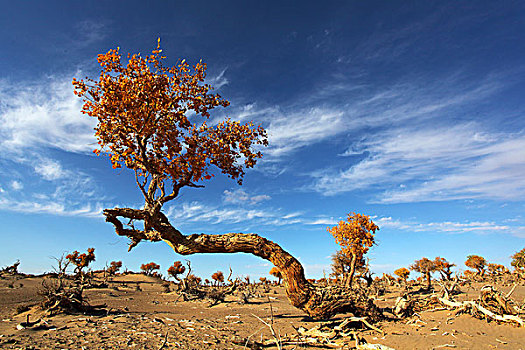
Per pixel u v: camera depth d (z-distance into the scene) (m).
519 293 24.67
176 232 12.62
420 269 45.22
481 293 12.92
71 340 10.03
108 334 10.99
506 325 10.94
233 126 13.48
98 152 11.95
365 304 12.84
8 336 10.79
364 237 33.12
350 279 33.16
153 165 12.16
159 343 9.72
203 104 12.59
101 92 11.23
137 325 13.09
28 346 9.17
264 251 12.70
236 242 12.58
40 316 16.44
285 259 12.77
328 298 12.64
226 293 35.19
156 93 11.52
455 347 8.48
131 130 11.59
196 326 13.29
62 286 19.23
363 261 35.28
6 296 29.70
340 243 34.09
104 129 11.31
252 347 9.44
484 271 60.41
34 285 41.50
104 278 57.06
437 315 13.73
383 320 13.21
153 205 11.72
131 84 11.35
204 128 13.20
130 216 11.74
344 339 10.47
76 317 15.74
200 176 12.67
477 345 8.63
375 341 9.81
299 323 14.88
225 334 11.65
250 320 15.96
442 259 43.25
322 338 10.54
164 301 32.75
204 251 12.75
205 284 55.44
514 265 52.19
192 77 12.24
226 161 13.23
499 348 8.28
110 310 18.34
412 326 11.80
